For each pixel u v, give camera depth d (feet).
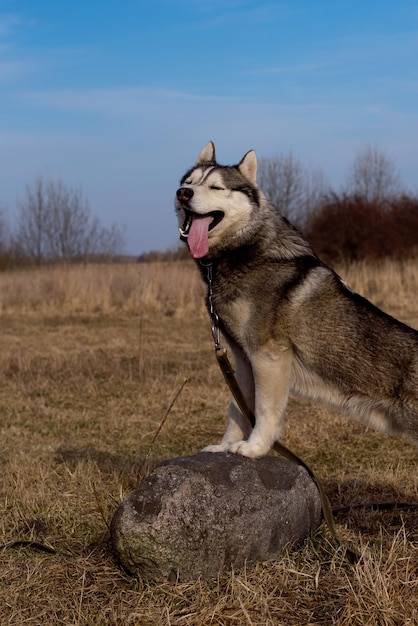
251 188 15.94
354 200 106.11
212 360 40.75
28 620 11.96
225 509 12.98
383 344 14.57
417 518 16.83
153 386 33.24
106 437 24.99
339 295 15.17
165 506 12.73
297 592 12.68
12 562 14.20
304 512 14.44
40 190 128.98
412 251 99.19
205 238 15.46
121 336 51.44
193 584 12.65
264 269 15.29
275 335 15.05
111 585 13.17
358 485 19.53
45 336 51.62
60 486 18.93
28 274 77.05
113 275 72.54
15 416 28.02
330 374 15.05
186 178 16.43
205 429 26.13
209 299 15.79
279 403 15.10
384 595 11.87
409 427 14.56
